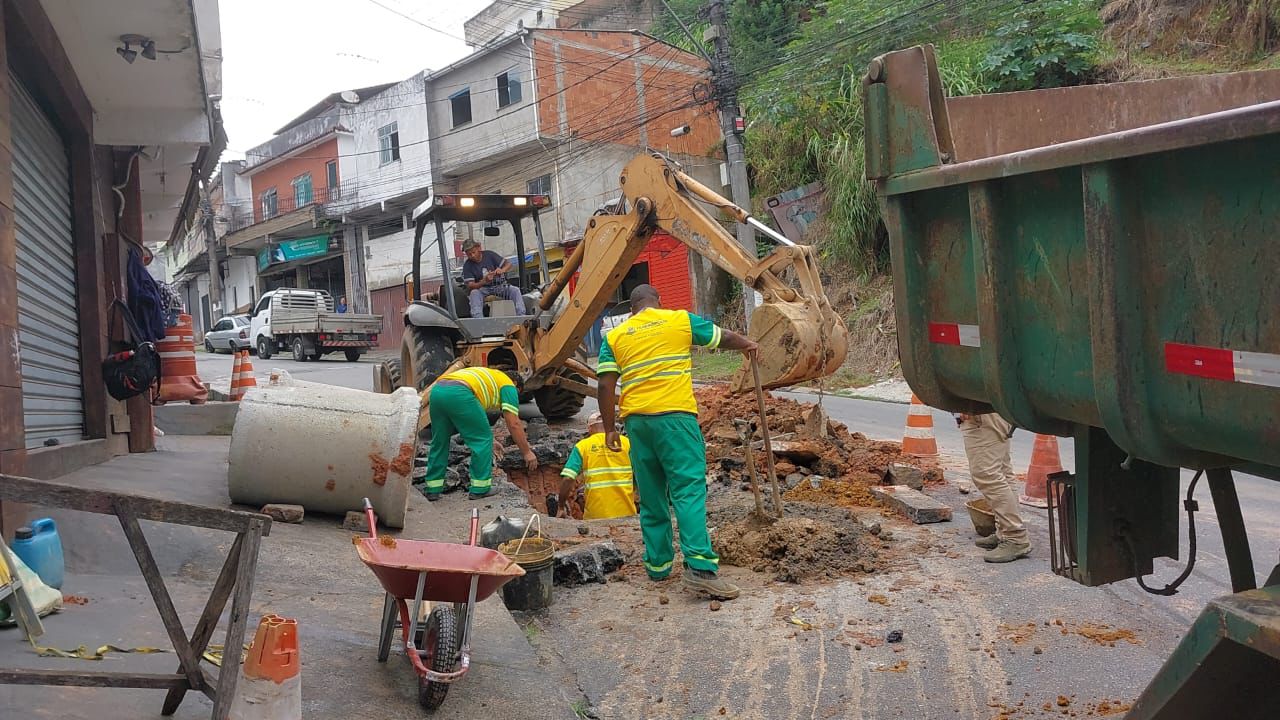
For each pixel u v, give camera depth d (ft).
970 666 13.17
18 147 19.65
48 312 21.61
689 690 13.08
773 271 21.66
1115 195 6.64
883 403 47.93
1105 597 15.62
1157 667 12.77
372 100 105.81
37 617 10.93
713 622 15.52
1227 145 5.87
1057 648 13.60
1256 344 5.78
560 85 88.99
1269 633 5.31
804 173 72.13
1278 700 6.27
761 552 18.44
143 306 28.02
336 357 100.42
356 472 19.42
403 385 37.58
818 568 17.60
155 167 34.68
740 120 57.57
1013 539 17.79
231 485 19.66
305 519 19.95
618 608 16.52
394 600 12.12
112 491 8.54
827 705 12.31
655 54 93.25
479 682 12.31
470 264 36.76
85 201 24.68
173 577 14.96
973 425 17.74
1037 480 22.94
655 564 17.71
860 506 22.74
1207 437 6.34
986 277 8.09
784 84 71.77
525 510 22.43
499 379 24.38
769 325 19.74
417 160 100.12
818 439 26.78
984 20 62.23
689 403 17.08
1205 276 6.12
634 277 82.84
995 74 57.52
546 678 12.82
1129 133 6.32
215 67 32.24
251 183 131.34
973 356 8.75
